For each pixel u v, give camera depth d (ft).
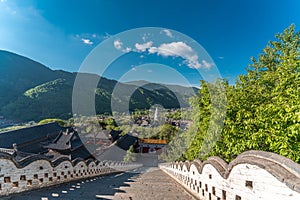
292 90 15.55
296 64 16.98
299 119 13.51
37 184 24.93
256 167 11.60
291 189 9.15
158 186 31.40
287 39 29.19
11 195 20.93
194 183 23.93
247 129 19.79
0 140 101.76
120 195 23.45
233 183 14.20
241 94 22.75
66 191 25.23
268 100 21.04
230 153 22.41
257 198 11.55
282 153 14.94
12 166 21.27
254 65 31.14
